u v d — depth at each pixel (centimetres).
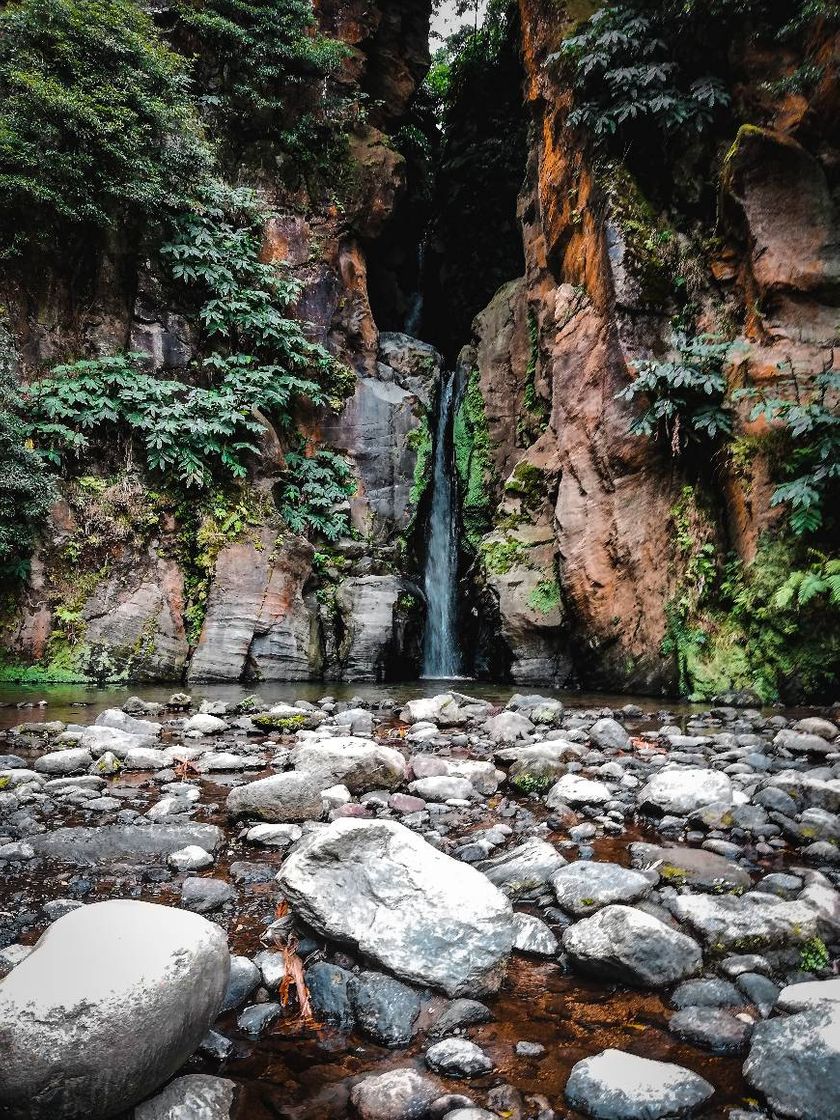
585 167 1112
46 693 879
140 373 1154
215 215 1293
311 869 226
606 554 968
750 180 905
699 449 930
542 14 1255
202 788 417
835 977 209
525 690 968
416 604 1277
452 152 1842
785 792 368
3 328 1009
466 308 1828
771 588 819
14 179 1029
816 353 854
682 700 839
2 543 967
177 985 156
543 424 1259
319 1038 182
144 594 1070
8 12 1083
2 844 316
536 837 324
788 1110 152
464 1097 157
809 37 896
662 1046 179
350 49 1455
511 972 216
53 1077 138
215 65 1405
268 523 1175
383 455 1413
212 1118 150
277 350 1337
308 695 893
